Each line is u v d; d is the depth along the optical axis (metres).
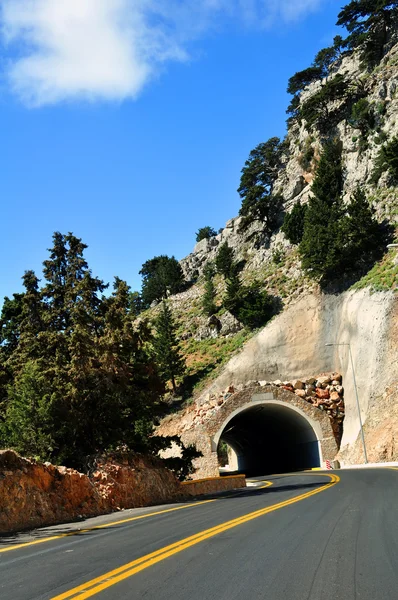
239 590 6.71
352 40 108.19
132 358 28.91
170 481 26.59
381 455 43.22
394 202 71.19
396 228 67.62
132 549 10.03
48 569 8.49
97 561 8.96
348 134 89.31
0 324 47.75
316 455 60.38
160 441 29.05
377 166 78.06
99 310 30.55
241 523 12.80
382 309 55.88
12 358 37.59
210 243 133.88
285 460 76.38
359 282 65.12
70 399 25.70
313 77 124.38
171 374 74.94
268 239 103.38
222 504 19.02
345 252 69.06
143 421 30.70
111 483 21.56
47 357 29.48
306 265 72.25
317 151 97.88
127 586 7.04
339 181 86.44
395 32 94.75
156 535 11.78
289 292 80.88
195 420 63.06
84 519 17.45
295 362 68.31
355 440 52.00
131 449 27.28
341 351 63.28
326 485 24.84
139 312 130.88
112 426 26.45
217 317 90.19
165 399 74.12
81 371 25.91
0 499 15.34
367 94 90.94
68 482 18.70
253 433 79.94
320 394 61.53
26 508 16.08
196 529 12.28
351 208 69.62
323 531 11.01
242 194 118.25
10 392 28.39
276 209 104.50
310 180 100.12
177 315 104.62
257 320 81.31
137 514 17.78
